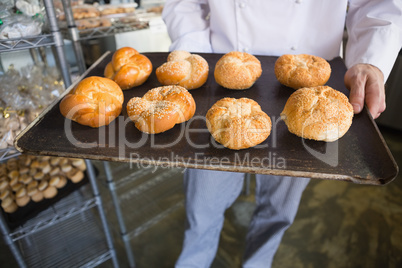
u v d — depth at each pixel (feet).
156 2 8.81
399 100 9.50
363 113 3.25
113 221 7.13
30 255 6.04
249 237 6.11
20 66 5.79
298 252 6.45
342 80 3.96
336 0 4.13
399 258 6.24
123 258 6.44
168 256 6.45
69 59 7.54
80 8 6.76
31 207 4.95
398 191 7.89
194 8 5.35
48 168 5.54
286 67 3.83
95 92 3.29
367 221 7.09
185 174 4.98
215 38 5.13
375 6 4.01
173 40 5.40
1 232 4.36
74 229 6.75
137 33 8.70
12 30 3.87
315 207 7.50
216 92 3.93
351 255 6.34
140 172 8.03
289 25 4.46
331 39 4.50
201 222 5.34
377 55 3.65
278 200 5.32
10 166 5.70
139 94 3.87
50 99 4.98
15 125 4.36
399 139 9.89
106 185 6.15
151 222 7.00
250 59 4.03
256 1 4.36
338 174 2.58
